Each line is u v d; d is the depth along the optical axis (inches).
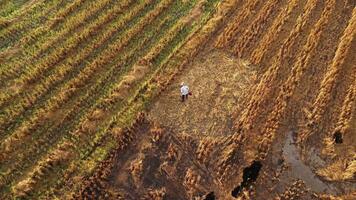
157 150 944.9
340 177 901.8
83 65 1099.3
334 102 1003.9
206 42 1143.6
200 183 896.9
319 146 944.9
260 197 883.4
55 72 1082.1
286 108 997.2
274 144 949.2
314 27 1143.0
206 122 989.2
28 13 1226.6
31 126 974.4
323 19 1154.0
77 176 904.3
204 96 1034.7
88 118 990.4
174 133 971.9
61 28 1183.6
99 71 1085.1
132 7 1234.0
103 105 1018.1
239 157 932.0
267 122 977.5
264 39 1132.5
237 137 957.2
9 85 1059.9
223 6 1216.8
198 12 1214.9
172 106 1018.1
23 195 873.5
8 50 1133.1
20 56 1120.2
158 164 924.6
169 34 1160.2
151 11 1213.1
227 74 1077.1
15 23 1198.9
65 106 1018.7
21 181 893.8
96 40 1144.8
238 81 1061.8
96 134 969.5
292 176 908.6
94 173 908.6
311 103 1005.2
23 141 956.6
